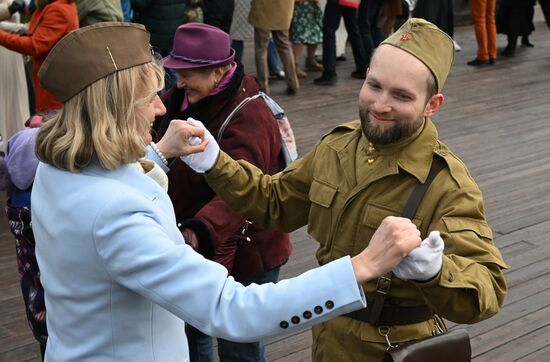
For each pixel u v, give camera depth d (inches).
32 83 233.1
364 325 74.5
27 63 231.8
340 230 75.7
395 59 68.6
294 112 284.0
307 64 345.7
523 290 162.6
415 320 73.9
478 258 67.9
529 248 182.5
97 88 57.5
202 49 101.7
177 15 245.6
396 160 72.2
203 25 103.1
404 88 68.2
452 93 321.7
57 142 58.4
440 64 70.2
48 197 61.1
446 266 62.9
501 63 378.3
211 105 103.3
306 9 318.0
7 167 97.3
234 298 56.4
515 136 268.2
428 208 70.9
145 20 243.4
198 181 102.7
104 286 58.8
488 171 233.8
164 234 58.1
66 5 186.1
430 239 58.7
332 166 77.7
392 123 69.8
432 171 71.9
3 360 135.1
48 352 64.7
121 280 57.5
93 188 58.6
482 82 341.1
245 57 360.5
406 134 70.5
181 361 64.4
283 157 112.3
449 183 71.0
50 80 58.3
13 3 194.7
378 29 336.8
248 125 102.7
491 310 66.7
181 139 79.5
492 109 300.5
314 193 77.9
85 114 58.3
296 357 138.2
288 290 56.1
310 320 55.9
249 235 105.3
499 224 195.5
